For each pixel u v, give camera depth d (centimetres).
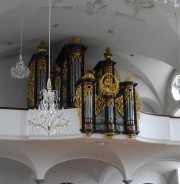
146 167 1942
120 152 1489
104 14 1530
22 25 1532
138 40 1627
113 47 1792
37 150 1424
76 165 1783
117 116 1338
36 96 1577
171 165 1930
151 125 1430
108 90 1334
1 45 1688
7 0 1364
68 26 1627
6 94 1764
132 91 1367
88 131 1284
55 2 1432
